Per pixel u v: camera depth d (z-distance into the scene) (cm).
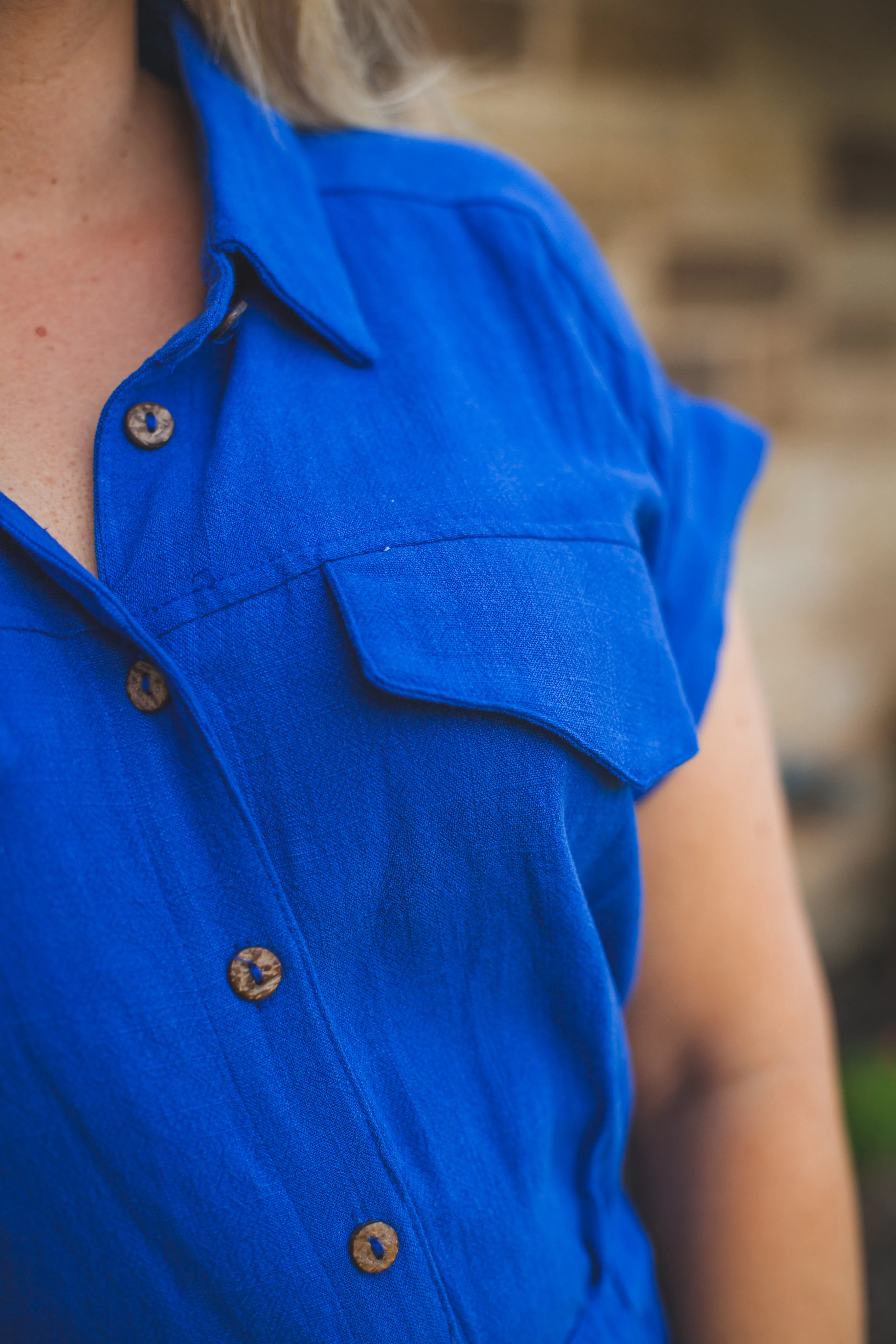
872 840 221
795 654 209
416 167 57
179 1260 48
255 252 51
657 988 60
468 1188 51
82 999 46
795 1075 60
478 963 52
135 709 48
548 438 53
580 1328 56
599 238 177
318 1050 49
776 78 181
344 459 50
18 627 47
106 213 52
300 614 48
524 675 50
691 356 188
